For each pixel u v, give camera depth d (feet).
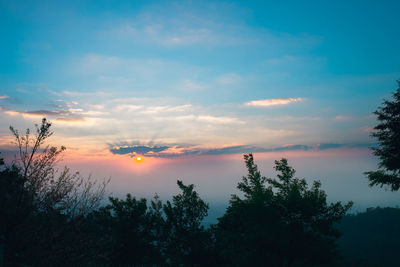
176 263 59.06
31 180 19.40
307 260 44.70
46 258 18.37
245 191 46.52
